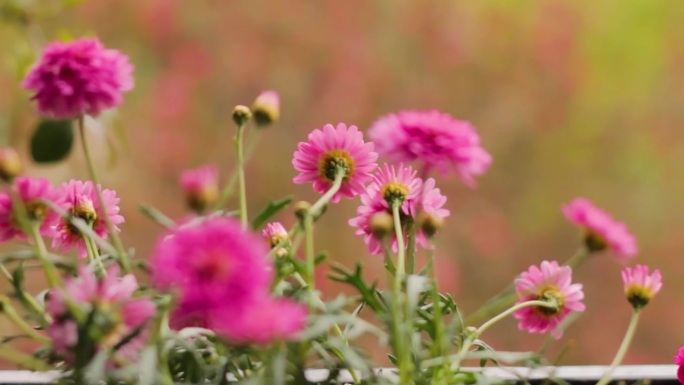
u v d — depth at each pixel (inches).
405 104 106.8
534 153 108.2
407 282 44.8
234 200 103.0
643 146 108.8
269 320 42.4
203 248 42.6
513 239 105.7
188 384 44.4
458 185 105.0
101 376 43.1
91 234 45.1
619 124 108.8
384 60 106.7
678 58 108.5
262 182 104.0
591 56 109.2
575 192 108.0
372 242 47.1
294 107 105.7
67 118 45.4
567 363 99.6
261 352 43.7
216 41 106.0
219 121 105.4
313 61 106.2
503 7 108.3
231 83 106.0
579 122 108.7
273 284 45.2
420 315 46.4
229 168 104.5
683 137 108.5
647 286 46.7
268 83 106.0
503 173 107.3
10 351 44.6
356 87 106.1
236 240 42.7
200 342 45.0
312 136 47.1
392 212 46.9
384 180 46.8
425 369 45.6
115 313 43.5
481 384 45.2
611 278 101.8
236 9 106.0
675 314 103.5
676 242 106.8
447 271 102.4
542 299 46.9
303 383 44.3
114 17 103.3
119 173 100.1
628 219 108.0
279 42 106.0
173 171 103.4
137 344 43.8
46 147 47.6
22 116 66.9
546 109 108.3
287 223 102.2
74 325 43.6
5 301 45.2
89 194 47.3
